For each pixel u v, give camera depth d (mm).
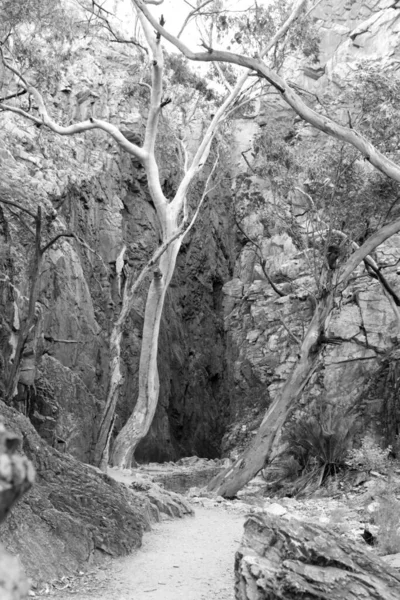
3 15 18812
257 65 13125
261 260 21938
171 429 31016
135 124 30328
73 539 6434
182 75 23094
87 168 27875
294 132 31625
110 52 31797
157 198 20078
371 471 16234
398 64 30938
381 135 18719
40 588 5551
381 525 7703
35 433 7566
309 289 27891
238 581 4812
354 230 19016
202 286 33812
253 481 20797
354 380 23844
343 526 8953
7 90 25516
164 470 25312
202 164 21188
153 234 31656
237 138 34938
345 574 4688
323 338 16516
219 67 23609
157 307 19516
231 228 35469
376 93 19094
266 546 5137
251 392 29484
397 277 24922
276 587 4586
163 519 9555
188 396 32062
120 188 29984
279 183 20188
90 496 7246
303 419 19047
